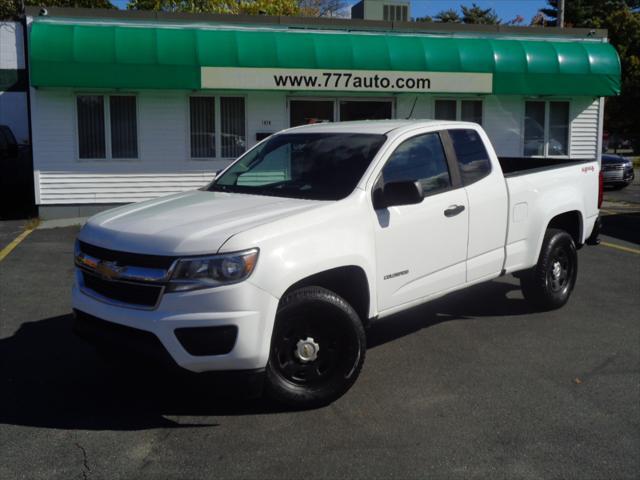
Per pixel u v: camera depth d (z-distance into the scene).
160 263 4.02
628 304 7.29
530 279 6.74
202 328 3.94
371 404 4.62
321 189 4.96
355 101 15.34
